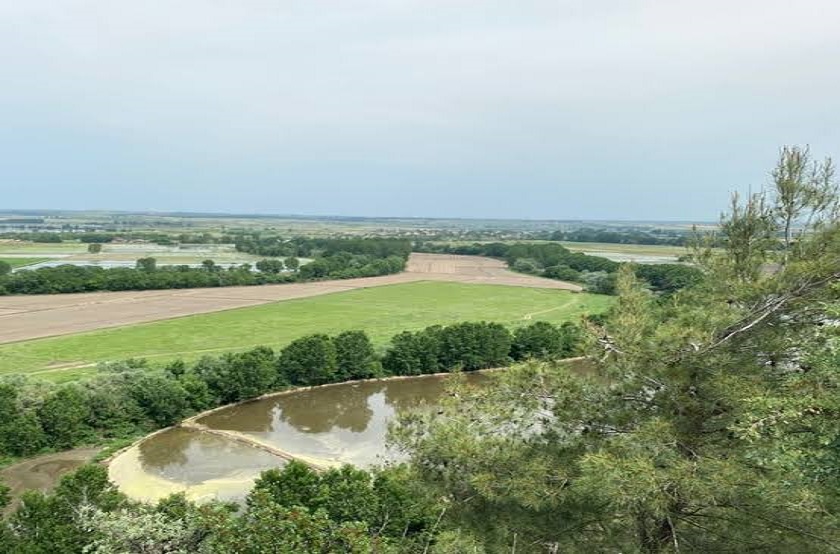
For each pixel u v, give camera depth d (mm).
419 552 19844
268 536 15000
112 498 23516
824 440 11289
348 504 25891
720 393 14391
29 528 22984
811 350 13547
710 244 17641
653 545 14977
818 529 13023
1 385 45781
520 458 16062
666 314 17844
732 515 13922
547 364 18047
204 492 39938
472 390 18312
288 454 47469
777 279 14648
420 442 17766
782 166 16312
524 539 15703
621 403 16422
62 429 46000
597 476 13180
